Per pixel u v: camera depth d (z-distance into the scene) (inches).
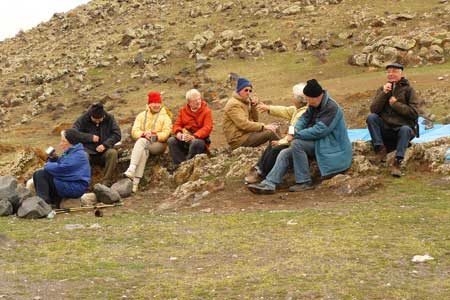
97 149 454.3
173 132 468.8
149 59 1435.8
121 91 1286.9
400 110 407.2
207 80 1249.4
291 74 1196.5
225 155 450.3
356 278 227.1
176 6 1839.3
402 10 1396.4
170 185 452.1
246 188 407.5
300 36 1381.6
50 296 221.1
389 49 1143.0
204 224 332.5
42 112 1261.1
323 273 233.9
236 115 455.5
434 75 965.8
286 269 241.4
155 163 475.8
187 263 260.1
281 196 391.2
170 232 316.2
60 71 1489.9
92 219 366.0
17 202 393.4
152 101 472.4
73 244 296.8
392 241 273.3
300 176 398.6
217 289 223.3
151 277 241.4
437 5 1393.9
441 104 762.8
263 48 1365.7
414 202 352.2
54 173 402.3
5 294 223.0
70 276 244.1
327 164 399.5
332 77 1140.5
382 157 423.8
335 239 281.4
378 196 373.7
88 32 1822.1
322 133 395.5
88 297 220.1
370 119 420.5
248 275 237.0
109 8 1972.2
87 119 462.9
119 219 362.6
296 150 396.8
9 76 1598.2
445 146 422.6
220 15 1642.5
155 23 1691.7
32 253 283.0
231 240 293.1
